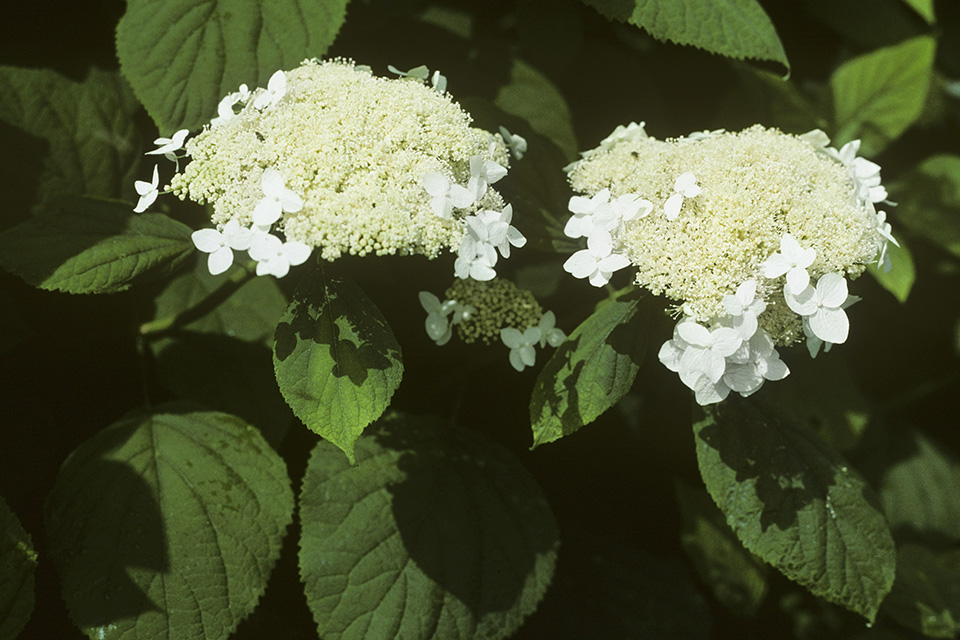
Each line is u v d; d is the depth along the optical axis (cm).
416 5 128
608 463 129
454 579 117
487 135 115
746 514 117
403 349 125
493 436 126
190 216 124
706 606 126
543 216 119
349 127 111
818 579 116
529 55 128
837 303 112
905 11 138
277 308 123
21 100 120
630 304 115
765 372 112
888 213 136
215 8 116
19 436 119
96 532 115
